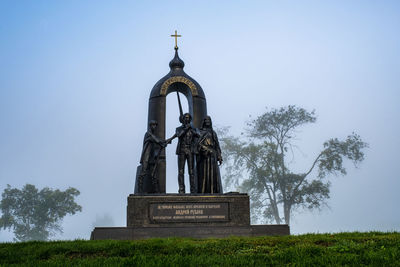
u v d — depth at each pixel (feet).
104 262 35.78
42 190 175.32
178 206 55.31
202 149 61.36
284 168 154.40
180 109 69.97
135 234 51.60
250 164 151.43
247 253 39.11
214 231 52.95
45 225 170.71
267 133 160.35
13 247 43.21
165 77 69.10
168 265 34.53
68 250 40.73
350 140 149.89
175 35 73.00
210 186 60.64
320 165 148.25
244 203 56.44
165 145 61.77
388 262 34.50
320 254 37.86
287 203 149.18
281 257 36.94
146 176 63.36
